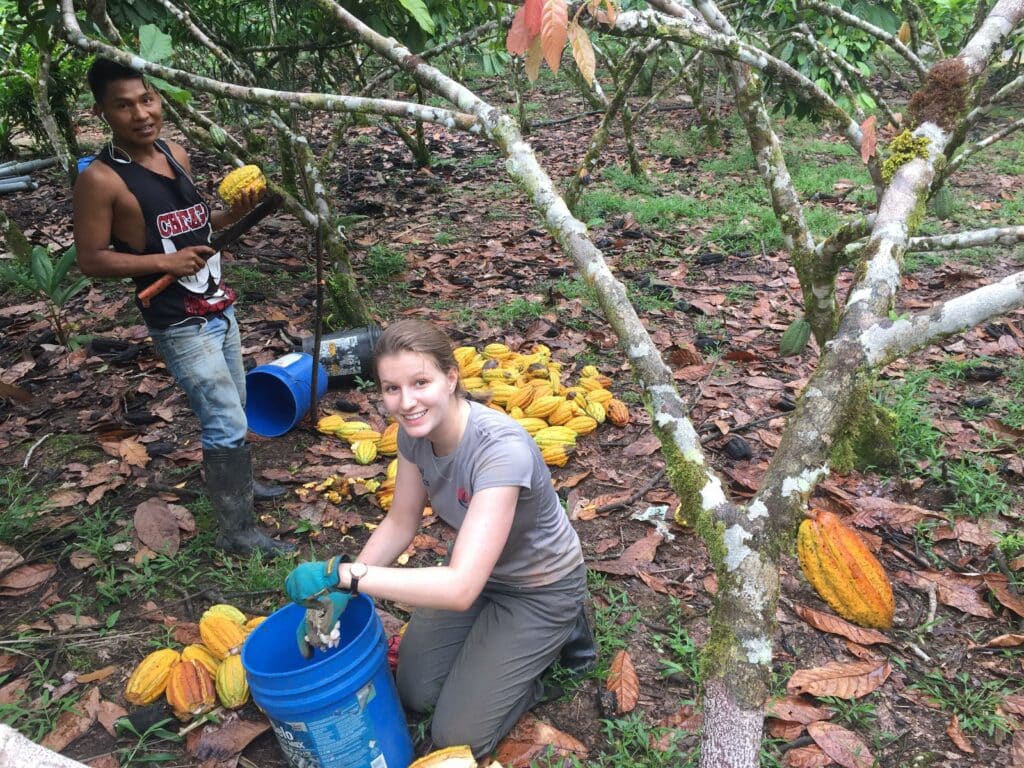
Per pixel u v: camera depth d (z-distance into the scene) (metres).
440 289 5.88
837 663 2.69
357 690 2.12
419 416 2.12
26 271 5.98
